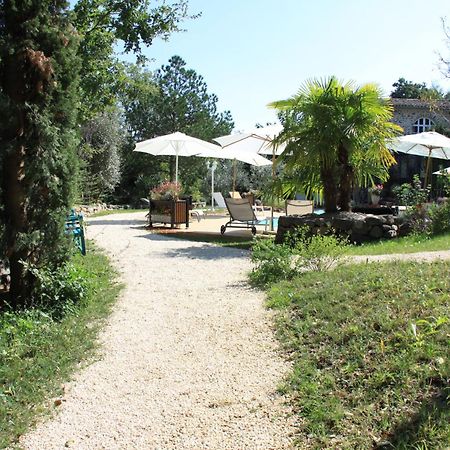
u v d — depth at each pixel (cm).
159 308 607
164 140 1580
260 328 509
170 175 2772
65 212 623
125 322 559
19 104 574
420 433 290
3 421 358
